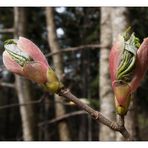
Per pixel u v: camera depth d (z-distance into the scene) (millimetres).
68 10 5027
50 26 4301
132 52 1229
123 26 3189
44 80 1248
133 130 2895
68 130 4125
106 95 3436
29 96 4082
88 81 4824
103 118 1185
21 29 4121
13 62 1282
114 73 1247
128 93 1224
